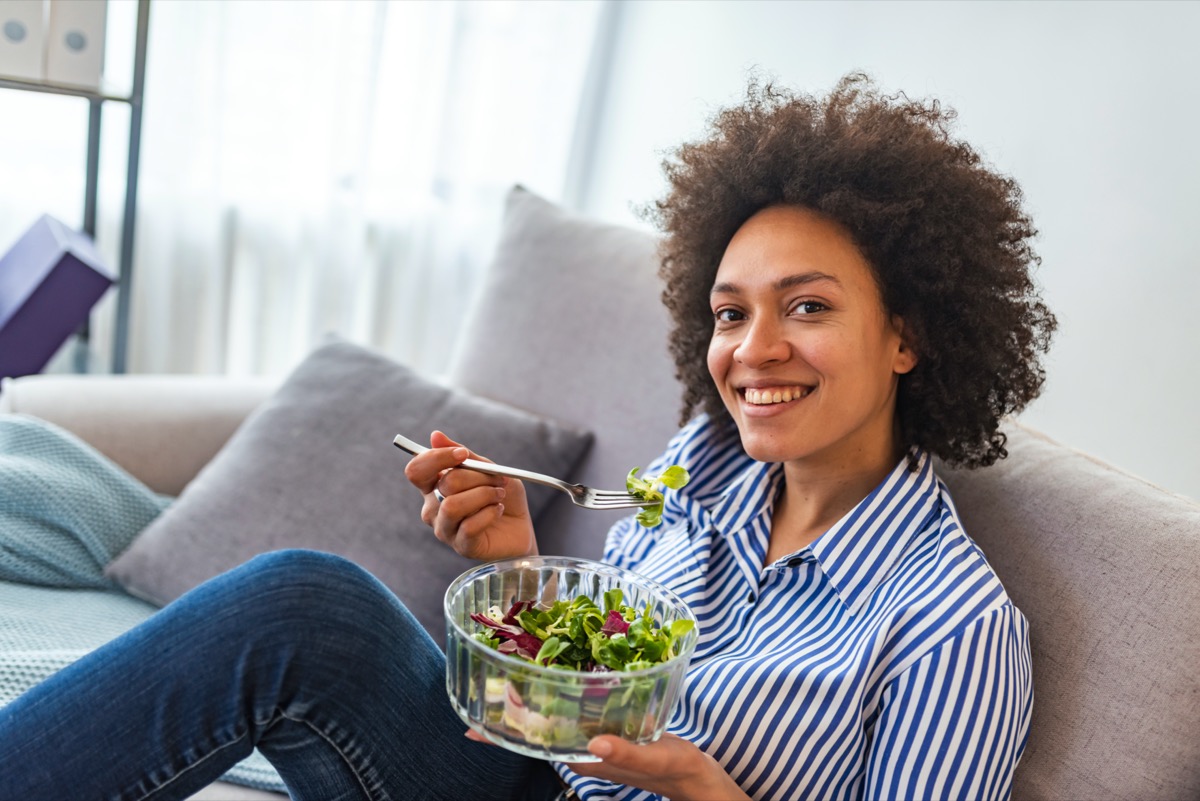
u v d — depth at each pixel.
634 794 1.01
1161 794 0.92
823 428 1.01
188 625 0.90
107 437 1.58
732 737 0.96
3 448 1.43
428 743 1.00
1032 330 1.13
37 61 1.88
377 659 0.95
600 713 0.80
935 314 1.05
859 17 1.92
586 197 2.71
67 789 0.87
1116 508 1.03
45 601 1.35
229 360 2.55
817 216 1.03
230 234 2.45
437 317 2.66
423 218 2.58
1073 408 1.52
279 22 2.36
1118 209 1.46
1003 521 1.09
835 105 1.09
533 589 1.01
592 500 1.01
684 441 1.28
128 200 2.14
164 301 2.39
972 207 1.05
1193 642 0.93
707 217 1.13
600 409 1.53
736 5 2.24
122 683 0.89
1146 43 1.43
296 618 0.91
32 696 0.90
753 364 1.01
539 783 1.11
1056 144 1.55
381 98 2.51
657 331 1.51
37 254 1.95
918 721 0.89
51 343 1.88
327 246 2.51
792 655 1.00
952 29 1.74
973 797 0.88
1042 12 1.59
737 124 1.12
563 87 2.60
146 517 1.50
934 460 1.19
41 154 2.28
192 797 1.07
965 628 0.91
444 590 1.44
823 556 1.03
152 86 2.28
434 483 1.07
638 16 2.55
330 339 1.66
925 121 1.10
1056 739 0.97
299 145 2.45
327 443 1.51
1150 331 1.41
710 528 1.17
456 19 2.48
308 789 0.99
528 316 1.63
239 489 1.47
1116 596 0.98
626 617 0.93
